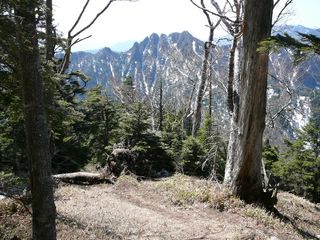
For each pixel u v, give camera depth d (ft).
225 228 39.78
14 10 25.91
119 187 56.80
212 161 69.26
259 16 45.37
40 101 26.86
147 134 69.97
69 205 44.96
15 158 62.49
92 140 89.30
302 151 124.16
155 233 37.11
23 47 25.55
